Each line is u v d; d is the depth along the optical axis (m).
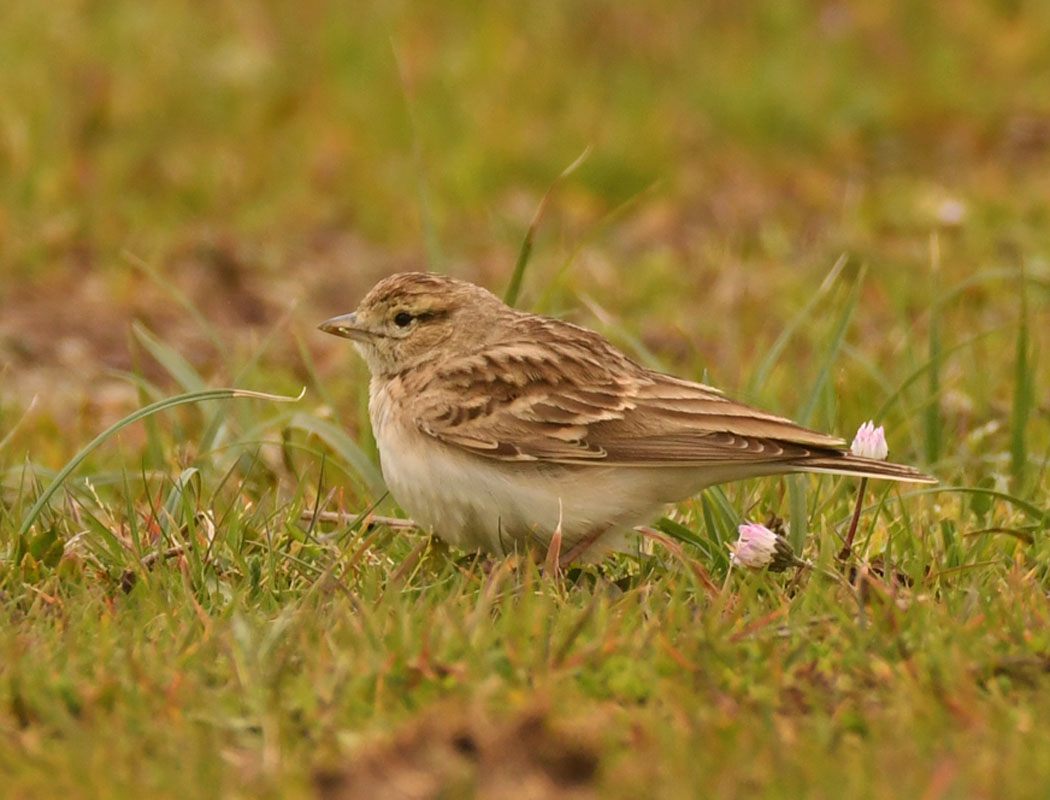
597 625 8.62
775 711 7.79
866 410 13.63
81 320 18.70
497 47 25.52
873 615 8.77
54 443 14.13
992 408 14.23
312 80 24.91
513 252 21.12
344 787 7.05
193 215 21.91
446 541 10.45
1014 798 6.76
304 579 9.87
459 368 10.41
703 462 9.86
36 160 21.66
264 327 18.84
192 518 10.26
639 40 26.91
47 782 7.11
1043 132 25.16
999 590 9.30
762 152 24.53
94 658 8.38
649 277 19.45
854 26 27.86
